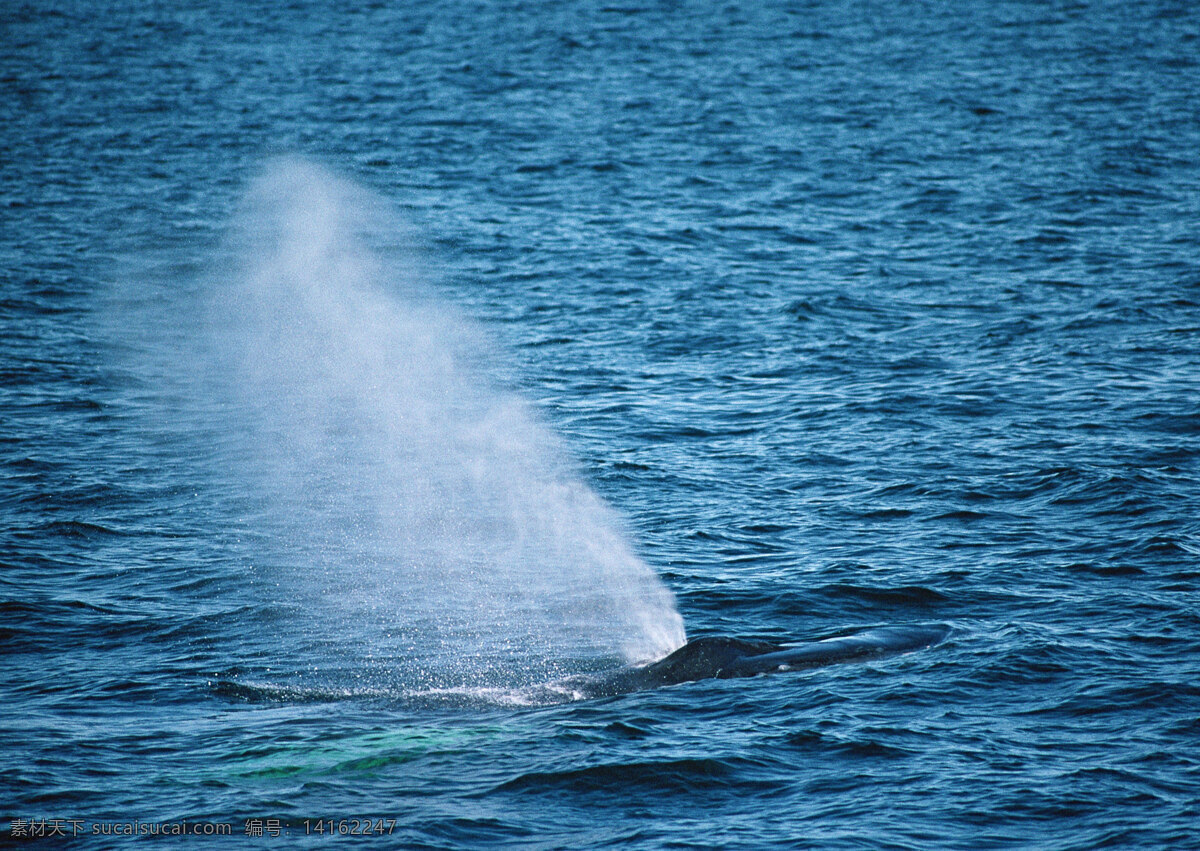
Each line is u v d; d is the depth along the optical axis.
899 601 74.12
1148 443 99.94
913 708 59.03
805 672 63.59
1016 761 53.84
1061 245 172.88
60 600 75.94
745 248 179.50
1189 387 113.31
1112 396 111.88
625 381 124.88
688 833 49.06
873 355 129.12
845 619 72.31
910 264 167.50
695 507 92.12
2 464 101.44
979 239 179.00
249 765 55.06
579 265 171.75
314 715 60.72
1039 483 92.44
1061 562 78.38
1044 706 58.94
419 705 61.94
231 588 78.69
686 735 57.09
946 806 50.44
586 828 49.62
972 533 84.12
